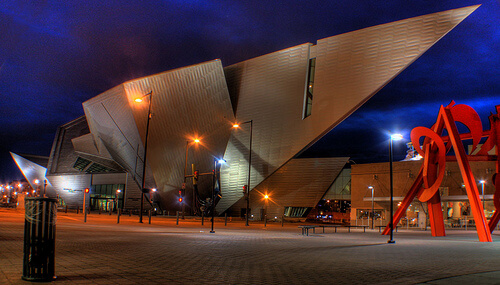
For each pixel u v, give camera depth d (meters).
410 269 9.07
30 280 6.34
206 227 31.33
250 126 49.56
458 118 25.06
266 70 48.31
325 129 44.03
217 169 52.09
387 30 39.47
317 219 56.00
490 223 24.44
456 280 7.20
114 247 12.38
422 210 42.53
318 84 44.09
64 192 76.44
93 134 64.12
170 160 54.25
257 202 56.22
